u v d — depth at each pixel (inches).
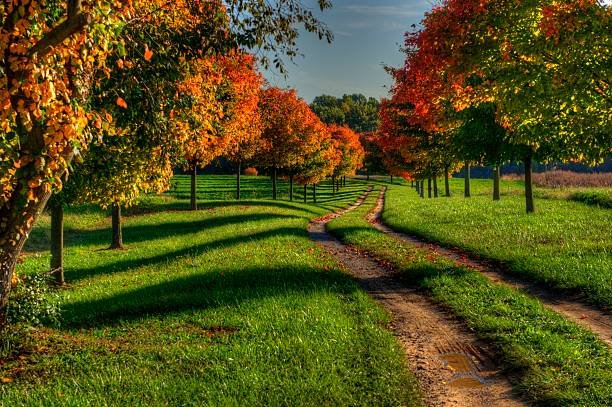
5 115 257.3
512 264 666.8
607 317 454.3
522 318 450.0
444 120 1031.0
